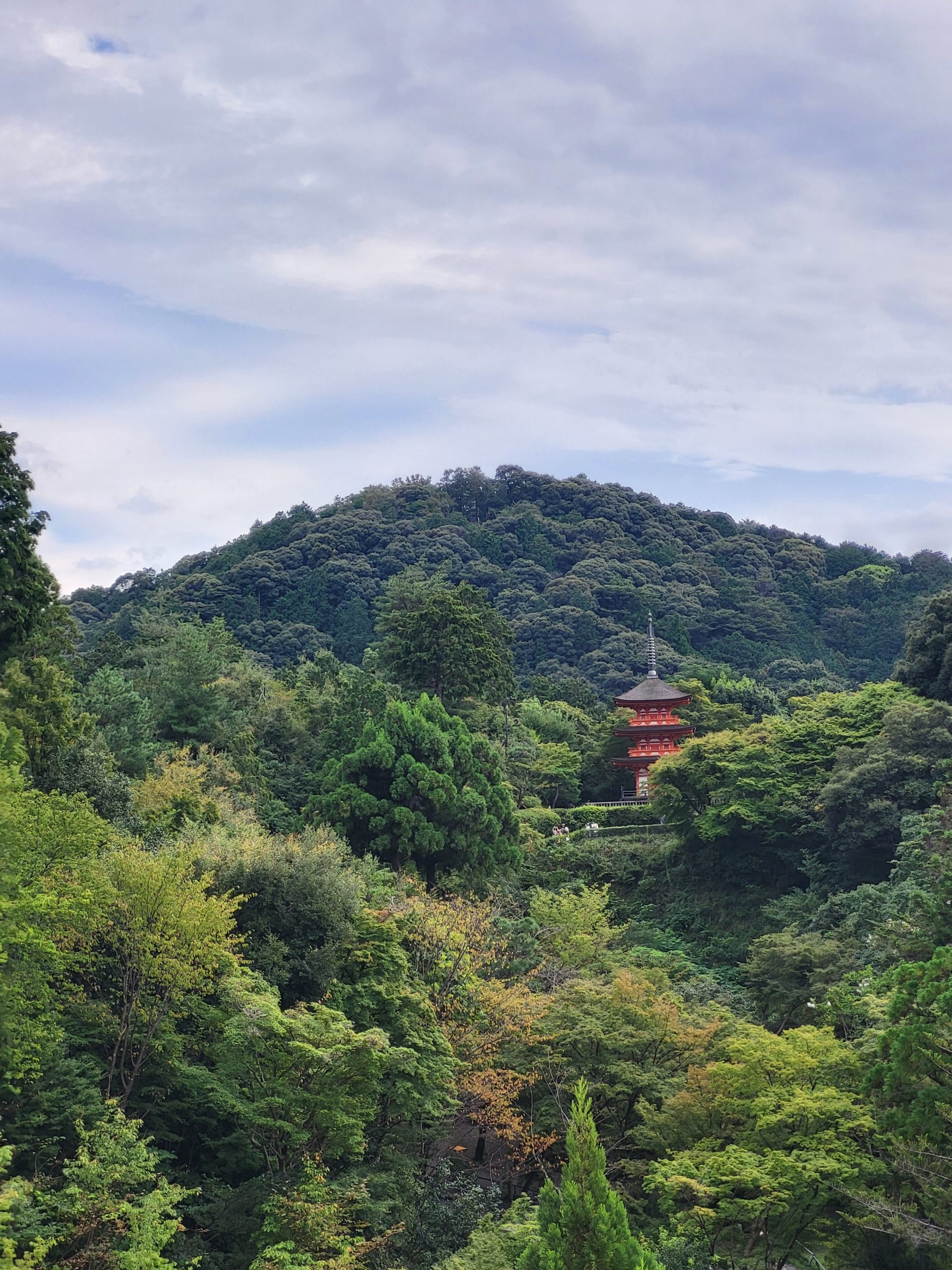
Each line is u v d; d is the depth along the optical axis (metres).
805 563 189.75
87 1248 21.20
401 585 97.31
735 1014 44.03
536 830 73.12
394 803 55.12
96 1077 26.30
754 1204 26.53
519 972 44.94
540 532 184.50
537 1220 23.03
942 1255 26.39
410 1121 32.12
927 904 35.81
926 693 66.50
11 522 35.34
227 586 159.00
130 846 30.55
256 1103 26.48
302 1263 23.69
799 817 62.72
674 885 68.44
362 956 33.84
